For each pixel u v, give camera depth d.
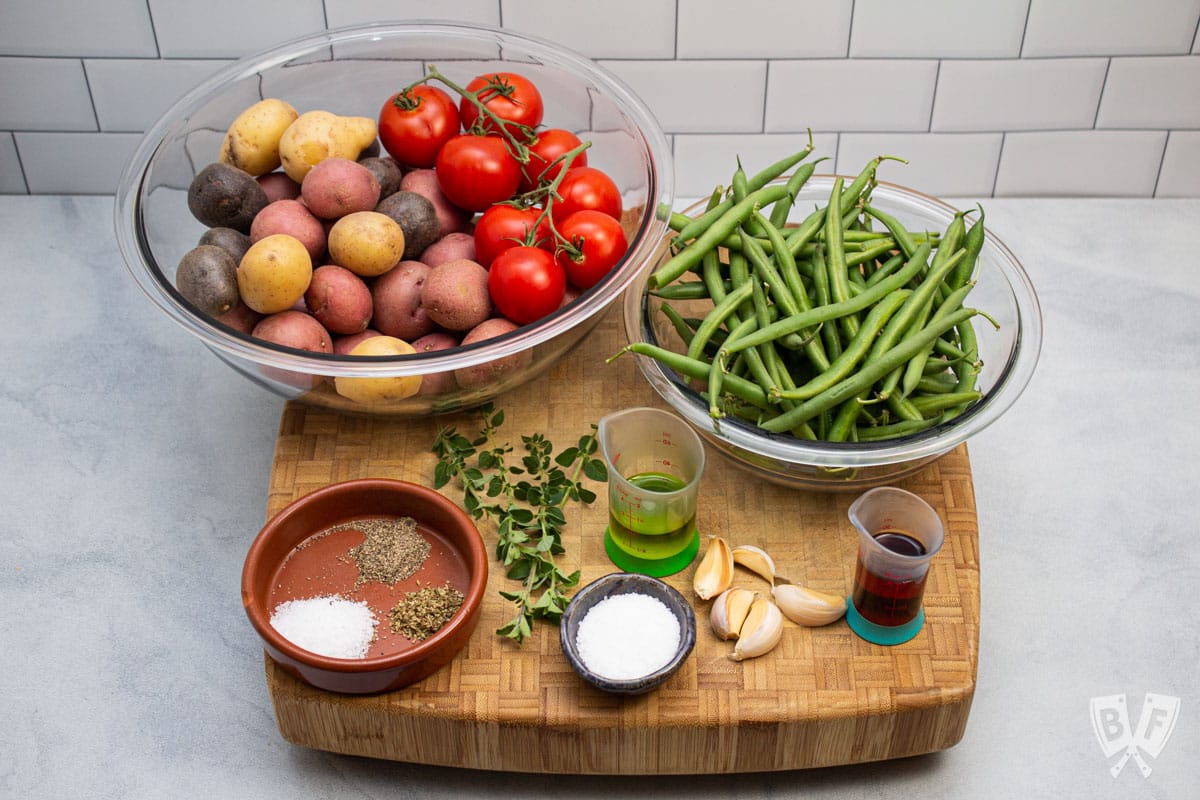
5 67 1.66
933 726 1.08
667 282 1.20
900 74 1.69
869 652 1.09
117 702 1.21
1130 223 1.76
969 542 1.17
